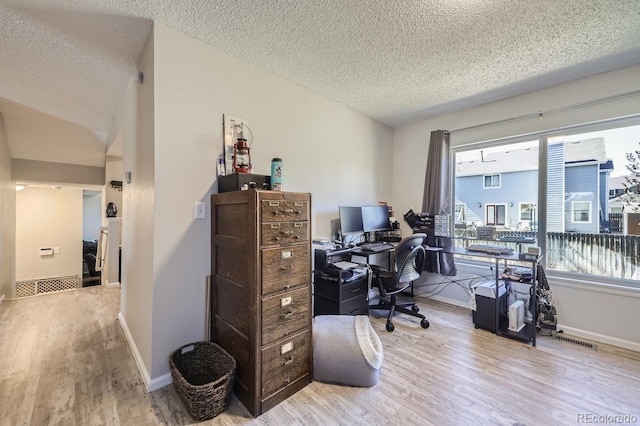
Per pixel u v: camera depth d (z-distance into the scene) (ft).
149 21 5.92
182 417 5.05
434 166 11.62
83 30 6.17
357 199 11.44
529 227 9.84
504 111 10.09
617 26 6.12
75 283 17.25
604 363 6.90
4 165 11.57
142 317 6.57
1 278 11.45
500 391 5.82
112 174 14.73
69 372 6.40
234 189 6.17
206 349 6.28
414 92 9.59
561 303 8.75
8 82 8.46
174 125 6.18
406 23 6.02
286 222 5.74
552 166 9.37
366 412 5.22
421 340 8.10
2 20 5.79
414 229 11.82
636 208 7.95
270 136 8.19
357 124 11.42
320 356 6.13
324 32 6.33
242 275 5.57
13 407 5.23
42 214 16.46
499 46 6.90
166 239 6.06
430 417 5.08
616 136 8.25
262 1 5.35
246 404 5.35
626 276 8.04
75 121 11.75
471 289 9.47
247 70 7.61
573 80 8.64
